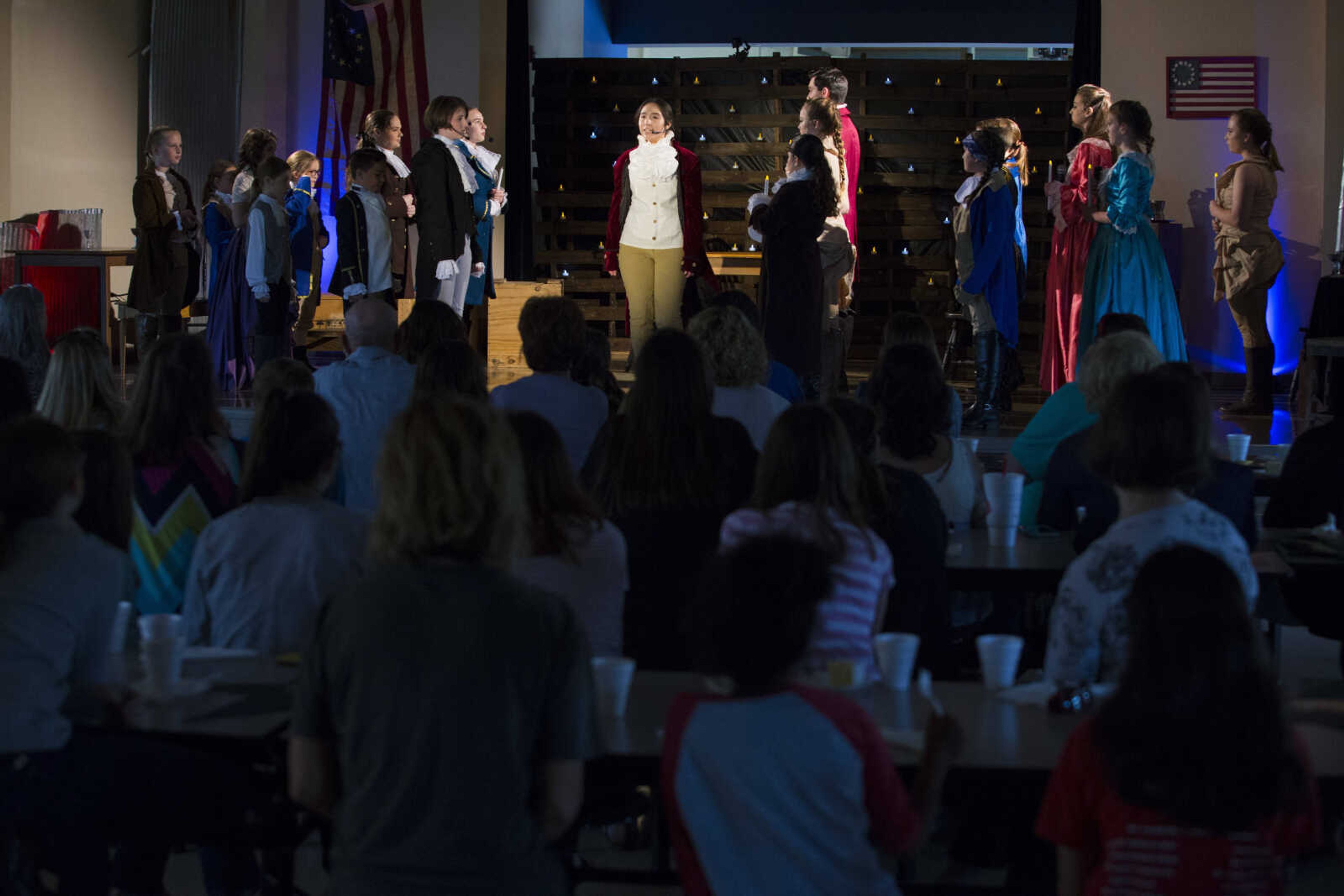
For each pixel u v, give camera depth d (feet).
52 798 8.27
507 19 37.14
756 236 28.63
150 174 31.68
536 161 39.47
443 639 6.80
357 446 15.53
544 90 39.11
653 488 11.48
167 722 8.45
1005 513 13.14
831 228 28.55
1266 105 34.68
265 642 10.19
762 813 6.70
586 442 15.20
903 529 11.25
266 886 9.16
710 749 6.77
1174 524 8.80
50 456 8.73
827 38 46.62
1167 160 35.04
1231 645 6.30
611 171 39.06
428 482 6.97
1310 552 12.52
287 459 10.37
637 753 7.88
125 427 12.05
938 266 38.27
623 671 8.45
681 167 29.14
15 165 37.55
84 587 8.55
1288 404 33.04
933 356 13.41
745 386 15.30
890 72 38.32
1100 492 12.91
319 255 32.48
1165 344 27.07
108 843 8.95
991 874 10.81
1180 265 34.27
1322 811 7.59
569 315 15.34
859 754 6.80
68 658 8.46
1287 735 6.35
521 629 6.88
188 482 11.96
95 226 37.29
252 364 30.55
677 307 29.53
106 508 10.19
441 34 38.78
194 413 12.04
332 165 39.37
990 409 27.14
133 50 40.75
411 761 6.75
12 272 35.96
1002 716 8.57
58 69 38.65
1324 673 17.29
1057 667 8.93
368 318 15.89
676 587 11.48
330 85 39.19
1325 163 34.32
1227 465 12.24
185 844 8.89
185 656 9.71
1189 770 6.31
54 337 32.35
